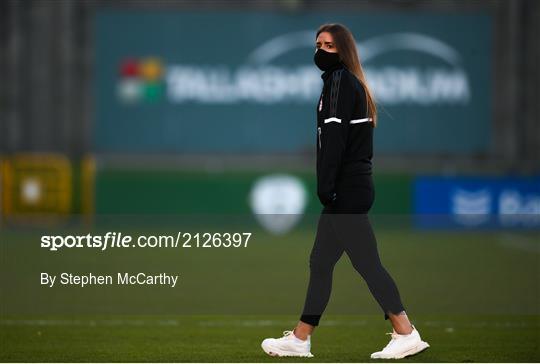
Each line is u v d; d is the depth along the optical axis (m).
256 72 81.38
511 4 80.81
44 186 66.06
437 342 24.38
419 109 81.56
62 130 79.44
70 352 22.83
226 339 24.88
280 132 81.31
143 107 81.25
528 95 80.81
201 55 81.56
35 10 79.19
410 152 81.31
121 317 28.62
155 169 67.25
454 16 81.62
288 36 81.44
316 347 23.50
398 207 66.38
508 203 66.81
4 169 65.81
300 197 66.62
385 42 81.62
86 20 80.81
